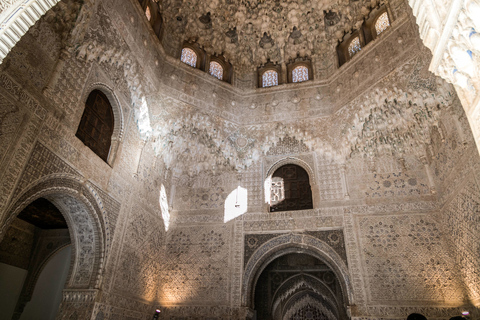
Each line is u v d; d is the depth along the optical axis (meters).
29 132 5.54
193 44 11.52
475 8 2.57
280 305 12.56
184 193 10.90
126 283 8.13
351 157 10.01
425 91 8.19
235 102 11.30
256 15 11.65
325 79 11.07
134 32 8.77
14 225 9.73
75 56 6.77
